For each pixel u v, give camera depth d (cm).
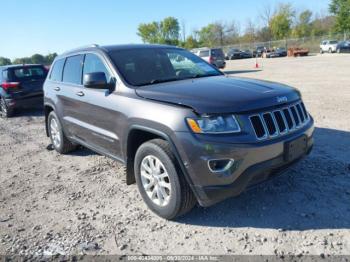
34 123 961
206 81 409
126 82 412
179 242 327
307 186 413
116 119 405
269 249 305
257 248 308
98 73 415
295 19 8106
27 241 345
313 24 8044
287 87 392
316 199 382
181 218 367
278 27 7912
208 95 342
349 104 877
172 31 9556
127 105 386
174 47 527
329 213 353
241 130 316
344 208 360
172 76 449
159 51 490
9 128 915
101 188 462
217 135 312
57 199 438
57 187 477
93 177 503
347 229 324
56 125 618
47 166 571
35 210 412
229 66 3259
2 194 468
